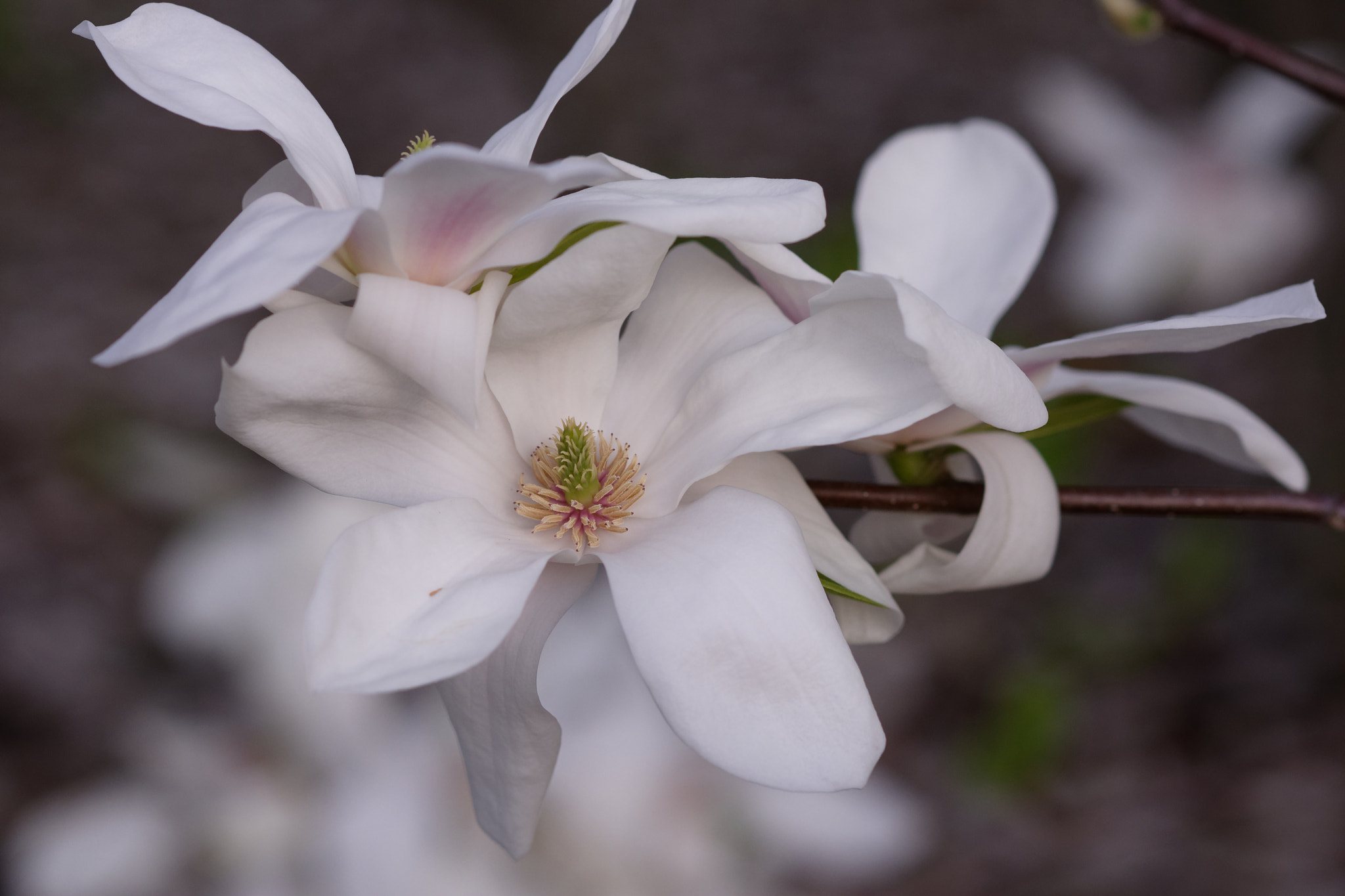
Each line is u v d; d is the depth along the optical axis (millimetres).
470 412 529
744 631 528
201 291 507
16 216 1985
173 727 822
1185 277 1214
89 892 779
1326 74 668
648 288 552
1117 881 1128
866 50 2695
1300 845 1128
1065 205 2064
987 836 1175
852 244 1021
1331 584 1349
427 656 524
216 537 795
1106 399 599
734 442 548
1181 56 2596
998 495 577
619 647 727
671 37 2666
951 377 522
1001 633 1370
